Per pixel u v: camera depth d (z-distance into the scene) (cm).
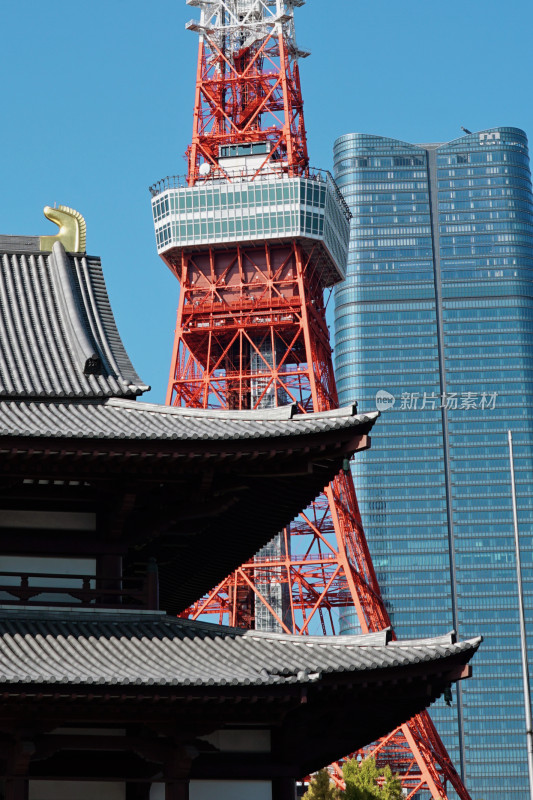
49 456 5256
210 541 6644
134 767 5509
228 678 4928
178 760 5206
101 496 5681
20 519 5700
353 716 5709
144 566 6425
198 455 5316
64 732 5325
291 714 5416
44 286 7206
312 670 5069
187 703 5066
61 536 5706
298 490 5950
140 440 5250
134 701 4978
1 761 5291
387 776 13488
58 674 4803
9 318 6838
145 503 5794
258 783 5500
